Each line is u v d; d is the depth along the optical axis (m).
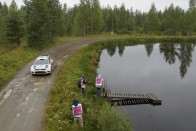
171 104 26.58
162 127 21.00
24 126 15.80
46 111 17.86
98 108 20.11
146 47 71.19
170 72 42.19
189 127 21.06
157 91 31.16
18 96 20.81
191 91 31.53
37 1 43.41
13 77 26.36
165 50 67.38
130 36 84.81
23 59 34.56
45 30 45.16
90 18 86.69
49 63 27.92
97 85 23.03
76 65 32.88
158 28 111.38
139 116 23.09
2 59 31.48
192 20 103.06
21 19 44.72
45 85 23.64
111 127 15.15
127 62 48.28
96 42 60.75
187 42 86.25
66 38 66.12
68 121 16.20
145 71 41.91
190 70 44.22
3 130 15.30
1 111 17.91
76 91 22.16
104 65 43.28
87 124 16.61
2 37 48.78
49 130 15.16
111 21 111.69
